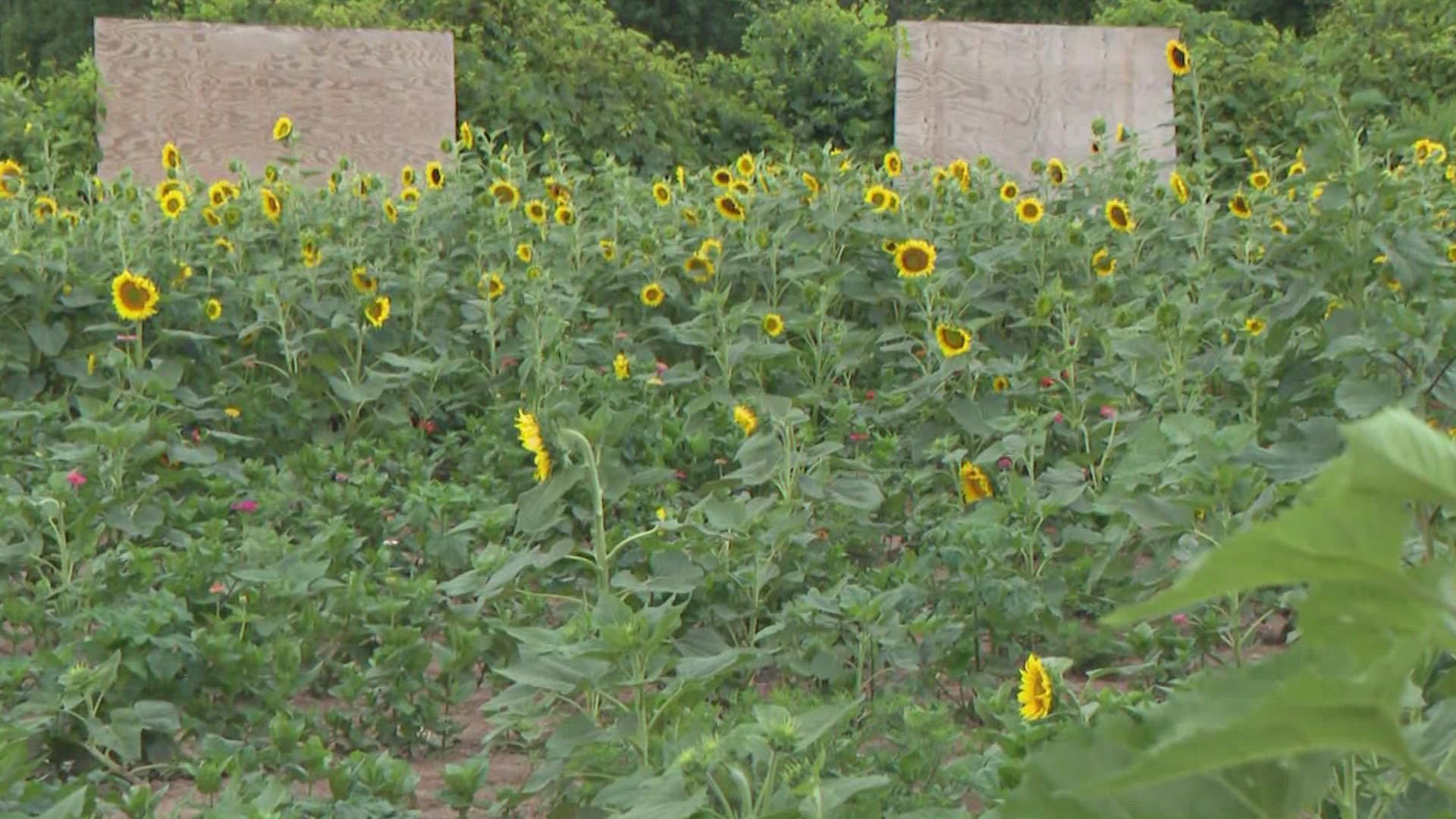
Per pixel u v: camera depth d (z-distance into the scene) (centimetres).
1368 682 123
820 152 1502
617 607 552
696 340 1185
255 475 980
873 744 668
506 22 2634
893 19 4303
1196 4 3844
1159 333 945
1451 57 2633
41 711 634
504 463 1053
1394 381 694
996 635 759
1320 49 2561
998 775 493
